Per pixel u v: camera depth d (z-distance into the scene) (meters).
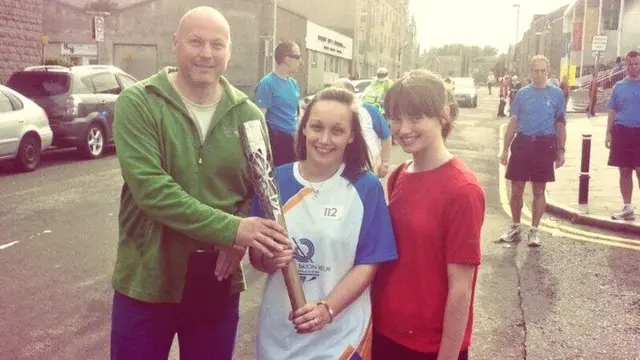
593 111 27.89
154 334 2.43
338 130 2.31
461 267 2.17
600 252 6.79
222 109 2.47
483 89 81.06
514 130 7.06
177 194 2.25
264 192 2.29
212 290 2.38
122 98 2.37
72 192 9.65
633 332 4.65
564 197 9.55
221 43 2.42
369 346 2.33
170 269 2.39
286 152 7.10
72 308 4.89
